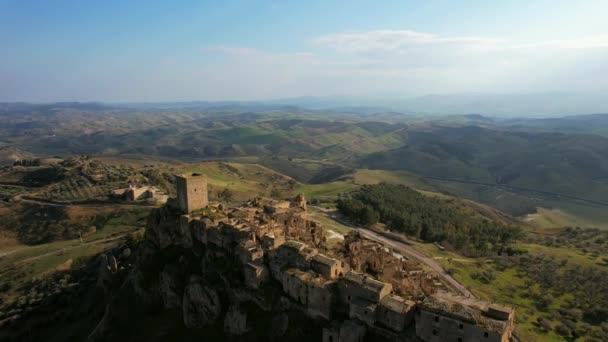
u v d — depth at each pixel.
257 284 90.94
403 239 188.12
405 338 69.25
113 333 109.62
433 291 91.75
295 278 85.12
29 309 158.38
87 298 151.75
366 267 102.44
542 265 166.75
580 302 129.12
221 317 96.06
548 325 110.75
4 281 192.62
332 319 78.81
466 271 152.50
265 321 87.00
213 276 101.19
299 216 130.38
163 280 111.56
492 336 61.44
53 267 199.88
